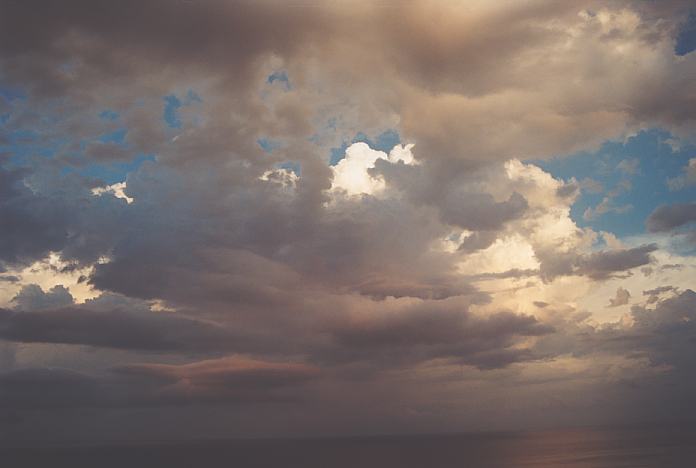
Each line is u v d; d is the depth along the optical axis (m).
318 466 107.31
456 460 110.31
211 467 112.38
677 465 86.75
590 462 95.31
